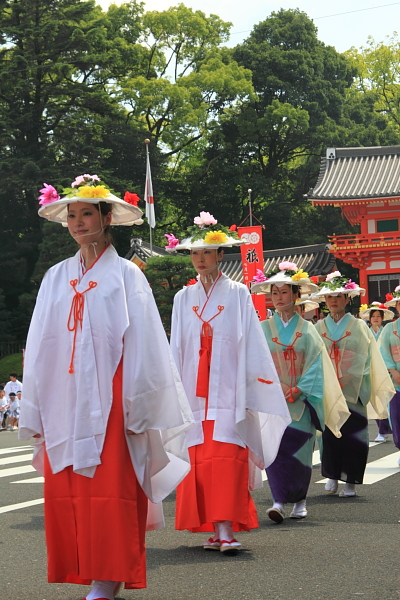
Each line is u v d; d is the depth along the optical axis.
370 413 9.70
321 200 33.47
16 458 12.05
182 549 5.55
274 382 5.69
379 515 6.66
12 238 37.66
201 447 5.61
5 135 33.84
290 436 6.80
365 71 55.72
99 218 4.12
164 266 28.66
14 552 5.50
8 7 34.94
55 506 3.87
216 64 42.22
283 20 46.66
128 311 3.98
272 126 42.78
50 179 33.19
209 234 5.82
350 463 7.86
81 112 35.44
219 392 5.66
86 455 3.77
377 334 13.41
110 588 3.82
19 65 33.88
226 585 4.41
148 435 4.09
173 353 5.92
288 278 7.28
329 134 43.09
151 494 4.01
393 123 53.50
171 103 40.41
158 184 40.56
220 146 43.94
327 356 7.71
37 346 4.05
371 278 34.28
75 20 36.22
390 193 32.47
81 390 3.85
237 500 5.44
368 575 4.57
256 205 44.59
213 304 5.86
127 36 42.34
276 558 5.11
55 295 4.07
